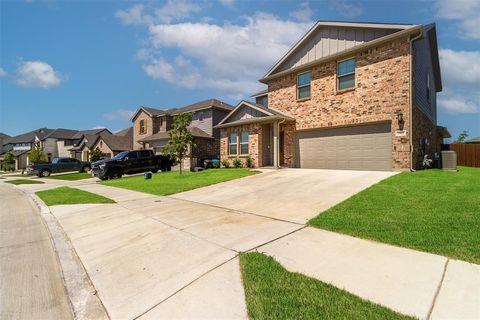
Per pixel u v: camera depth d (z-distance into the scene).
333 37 13.93
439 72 18.22
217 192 9.27
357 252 3.58
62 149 46.81
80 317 2.64
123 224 5.88
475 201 5.58
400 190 7.00
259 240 4.27
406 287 2.67
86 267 3.83
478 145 17.17
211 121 25.27
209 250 4.00
